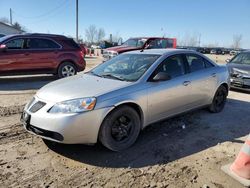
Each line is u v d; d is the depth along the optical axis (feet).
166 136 16.46
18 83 33.37
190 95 18.01
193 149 14.83
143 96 14.83
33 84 32.76
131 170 12.49
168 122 18.84
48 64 34.65
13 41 32.73
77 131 12.80
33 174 11.90
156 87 15.55
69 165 12.75
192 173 12.36
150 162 13.26
